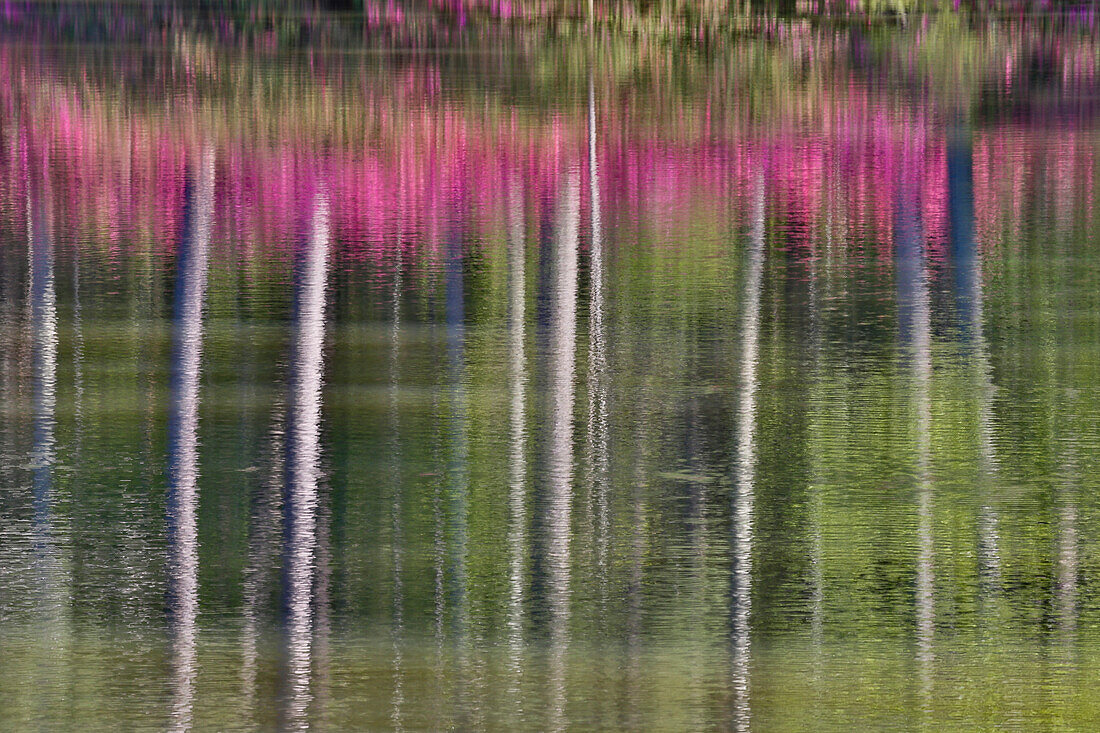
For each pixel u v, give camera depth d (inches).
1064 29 3233.3
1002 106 2107.5
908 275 1142.3
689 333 980.6
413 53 2878.9
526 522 658.2
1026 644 538.9
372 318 1023.0
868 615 563.8
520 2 3462.1
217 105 2176.4
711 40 3070.9
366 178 1608.0
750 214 1389.0
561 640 544.4
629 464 733.9
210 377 884.0
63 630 553.0
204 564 613.0
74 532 647.1
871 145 1787.6
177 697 503.5
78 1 4136.3
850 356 924.0
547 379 879.7
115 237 1310.3
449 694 505.0
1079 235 1284.4
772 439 769.6
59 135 1935.3
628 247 1250.0
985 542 631.2
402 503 681.0
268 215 1411.2
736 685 510.0
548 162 1694.1
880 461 734.5
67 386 866.8
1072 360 911.0
